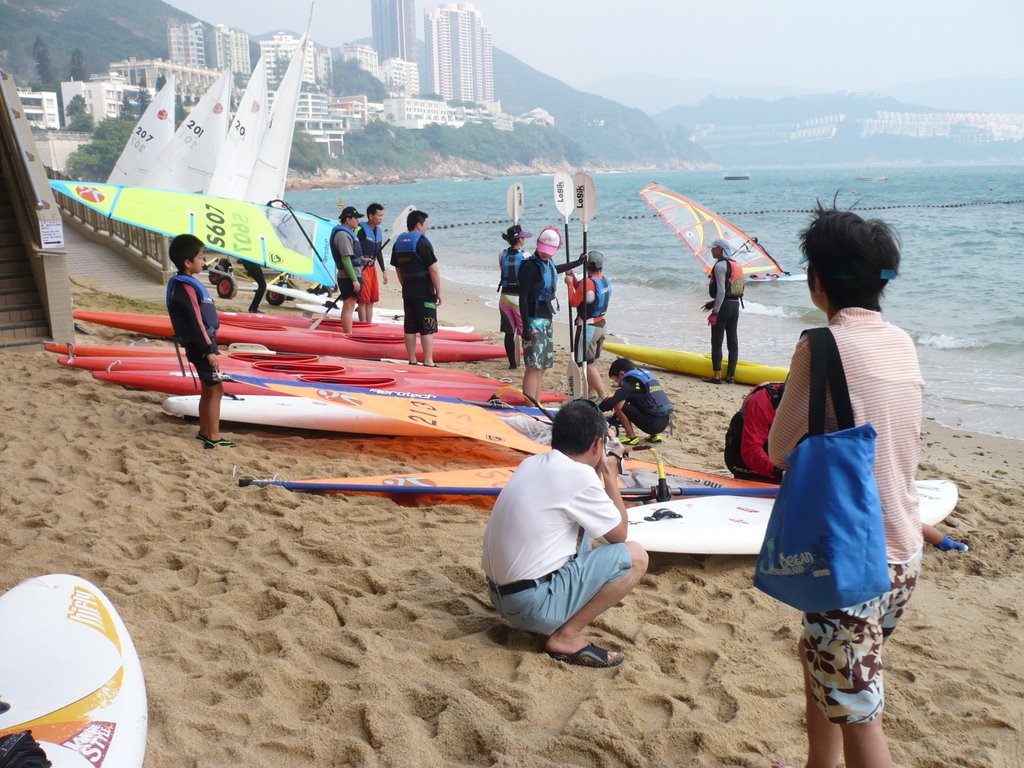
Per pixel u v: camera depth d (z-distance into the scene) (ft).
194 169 71.67
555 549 11.59
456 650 11.89
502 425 22.91
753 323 49.78
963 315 50.85
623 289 66.13
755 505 17.12
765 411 17.25
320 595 13.38
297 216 42.60
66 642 9.72
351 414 22.34
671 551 15.35
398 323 41.86
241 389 23.84
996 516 19.30
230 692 10.70
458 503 18.54
